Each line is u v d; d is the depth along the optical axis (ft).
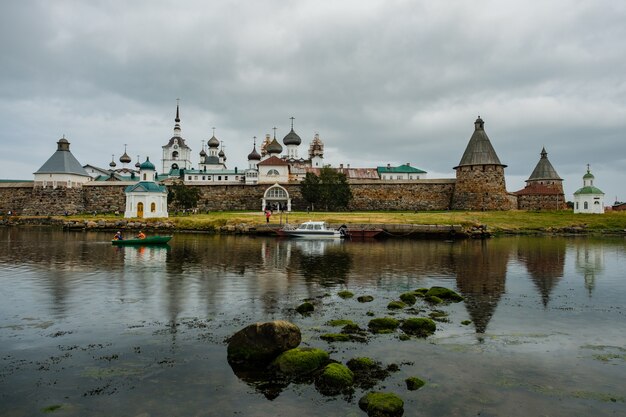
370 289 77.25
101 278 85.40
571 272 96.53
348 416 32.68
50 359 43.06
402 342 48.70
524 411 33.68
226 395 35.73
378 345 47.60
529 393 36.73
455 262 111.34
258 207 322.14
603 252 134.82
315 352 41.91
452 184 309.83
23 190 318.04
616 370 41.81
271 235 200.85
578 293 75.10
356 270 97.55
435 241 175.83
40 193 305.94
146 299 67.87
